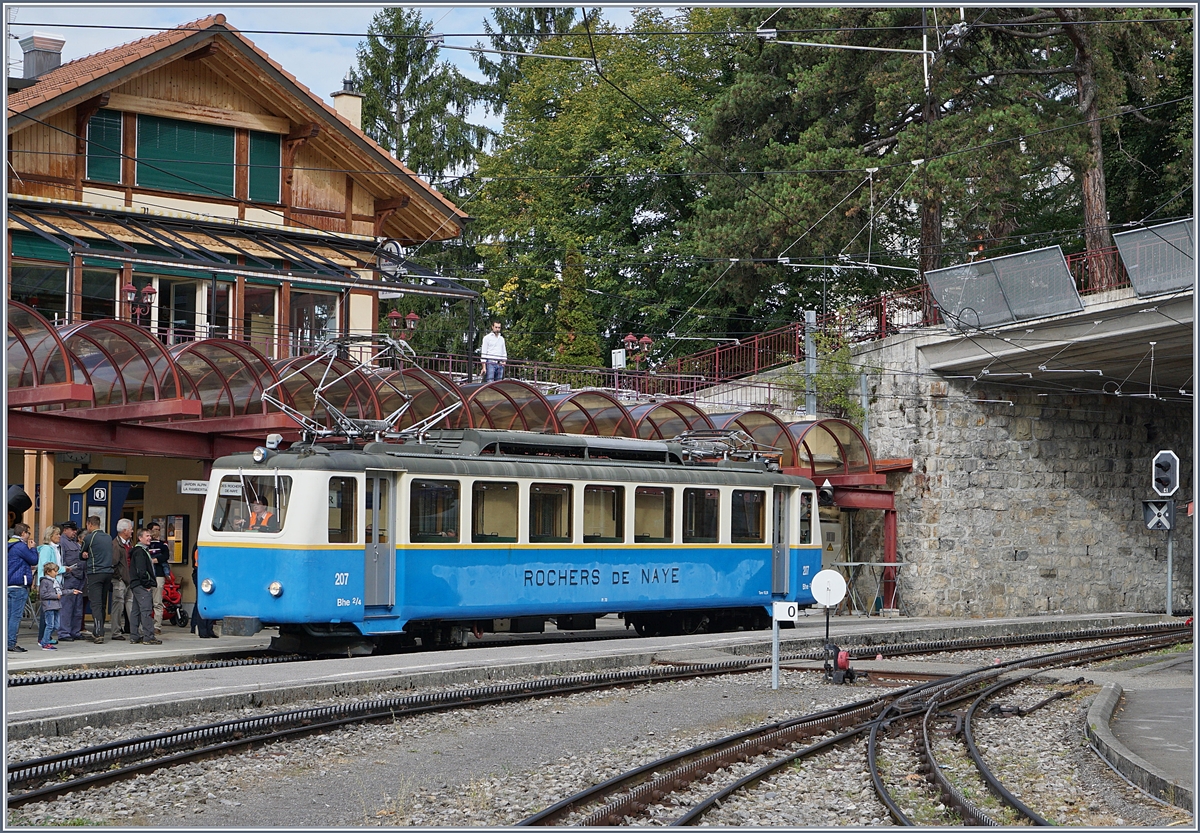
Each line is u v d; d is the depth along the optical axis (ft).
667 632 85.46
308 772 38.24
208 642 72.64
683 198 161.07
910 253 150.00
